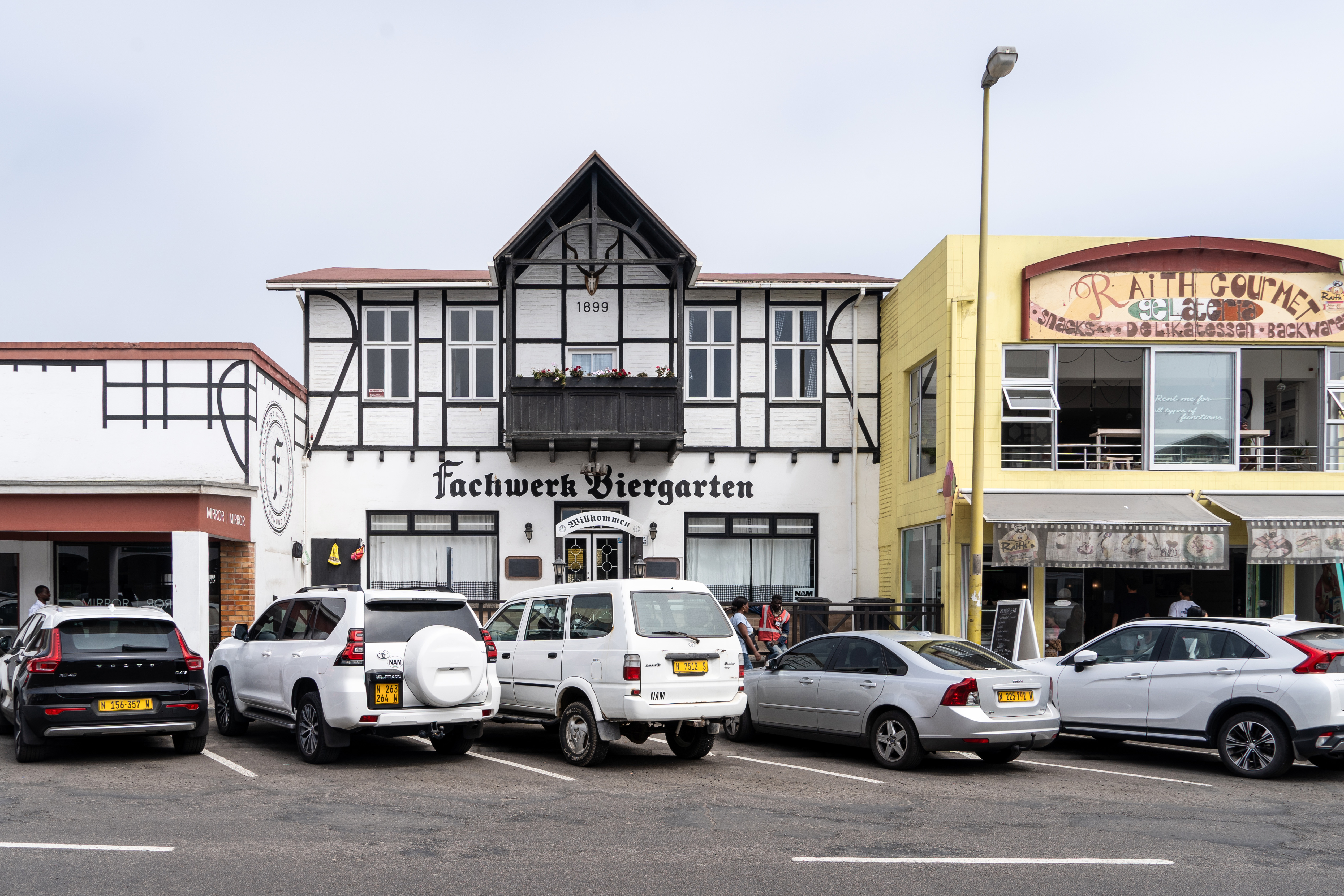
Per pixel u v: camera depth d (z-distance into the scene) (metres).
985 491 16.55
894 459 20.02
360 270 22.31
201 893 5.70
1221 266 16.88
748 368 20.78
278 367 18.14
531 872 6.16
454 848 6.69
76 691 9.65
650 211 19.39
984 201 14.64
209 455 16.48
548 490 20.42
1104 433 16.92
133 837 6.89
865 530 20.67
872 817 7.80
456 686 9.88
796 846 6.86
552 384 18.94
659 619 10.01
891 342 20.38
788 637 17.70
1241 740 9.97
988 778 9.73
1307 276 16.94
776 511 20.59
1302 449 17.34
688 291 20.83
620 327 20.64
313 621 10.50
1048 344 16.89
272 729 12.65
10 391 16.36
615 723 9.98
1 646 11.51
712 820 7.63
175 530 15.23
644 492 20.52
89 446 16.39
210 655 16.59
